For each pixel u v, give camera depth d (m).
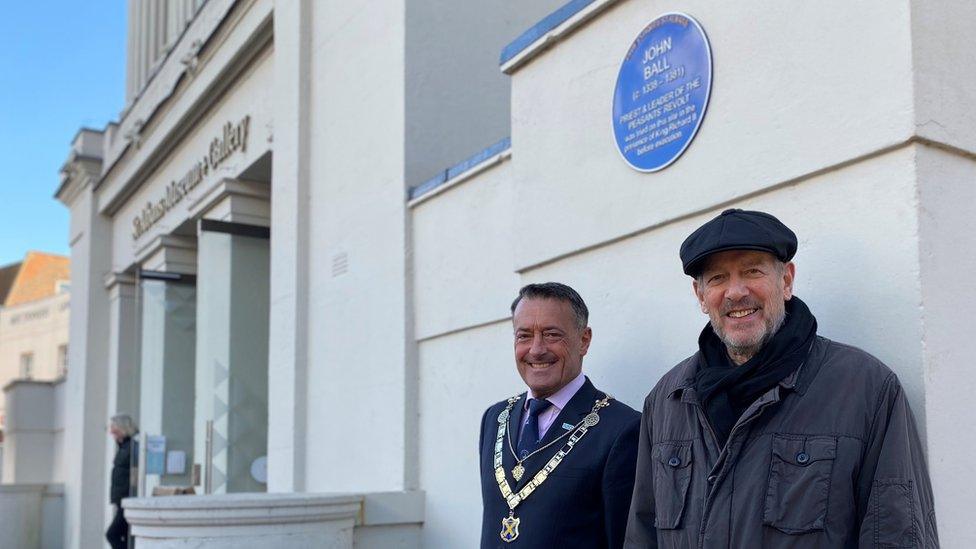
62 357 34.41
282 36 7.24
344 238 6.18
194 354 10.11
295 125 6.89
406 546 5.09
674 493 2.29
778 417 2.14
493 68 5.80
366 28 6.05
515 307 3.20
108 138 13.93
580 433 2.97
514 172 4.11
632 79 3.42
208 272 8.30
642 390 3.34
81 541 13.23
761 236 2.19
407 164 5.44
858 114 2.54
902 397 2.09
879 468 2.02
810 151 2.68
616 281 3.51
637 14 3.42
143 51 13.32
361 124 6.04
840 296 2.58
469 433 4.79
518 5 5.94
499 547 2.96
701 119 3.08
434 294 5.16
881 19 2.50
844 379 2.12
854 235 2.56
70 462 14.72
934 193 2.43
